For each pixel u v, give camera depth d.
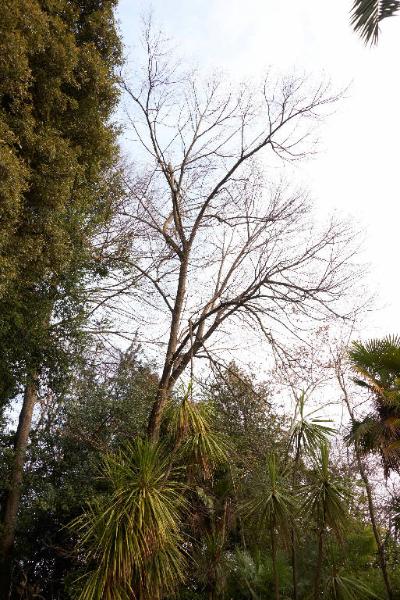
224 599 8.97
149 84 11.76
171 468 7.95
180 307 10.69
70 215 10.72
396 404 10.75
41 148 9.27
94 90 10.63
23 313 10.59
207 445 8.22
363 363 11.55
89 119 10.68
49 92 9.73
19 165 8.57
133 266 12.25
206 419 8.73
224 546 8.95
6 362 10.78
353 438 11.09
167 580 7.06
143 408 12.28
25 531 12.34
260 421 10.28
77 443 12.25
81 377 12.56
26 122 9.08
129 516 6.80
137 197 12.19
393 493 11.64
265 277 10.59
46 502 11.51
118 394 12.66
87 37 11.20
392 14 6.98
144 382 12.83
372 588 9.51
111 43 11.44
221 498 9.16
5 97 9.16
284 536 7.37
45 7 10.09
